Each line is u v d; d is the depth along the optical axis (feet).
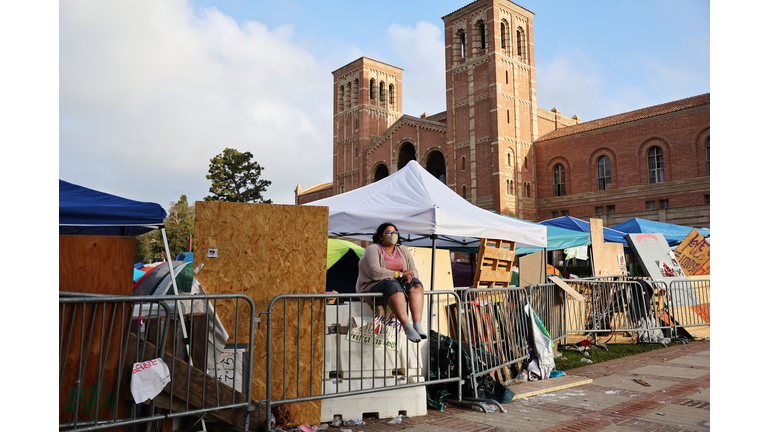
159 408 13.23
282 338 15.21
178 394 13.30
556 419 16.20
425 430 15.08
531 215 137.18
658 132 116.67
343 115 184.14
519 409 17.48
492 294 21.43
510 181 133.28
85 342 11.92
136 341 12.76
